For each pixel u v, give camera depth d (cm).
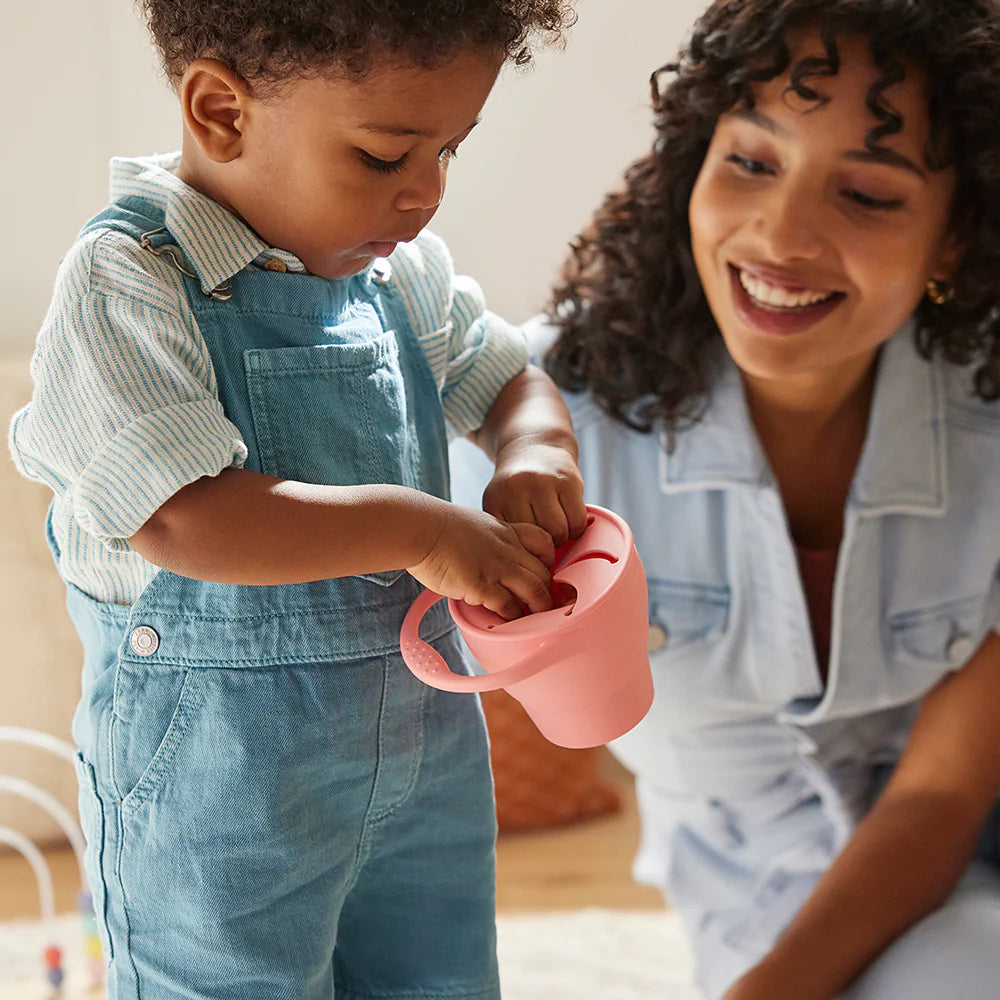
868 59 101
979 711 126
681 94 112
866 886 118
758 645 125
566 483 84
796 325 108
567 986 162
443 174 80
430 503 74
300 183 75
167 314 74
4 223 197
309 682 79
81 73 193
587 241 130
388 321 87
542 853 198
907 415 121
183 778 78
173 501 70
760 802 136
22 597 182
